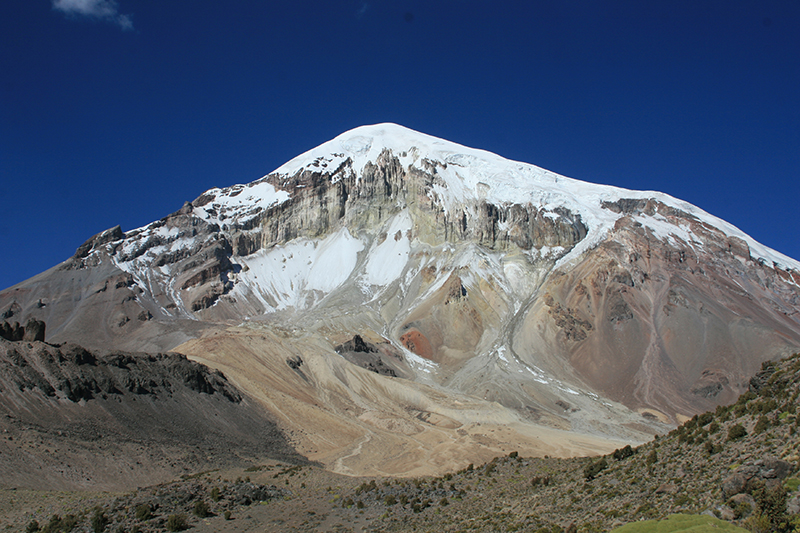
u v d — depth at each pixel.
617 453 51.12
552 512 42.72
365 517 51.66
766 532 28.08
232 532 46.62
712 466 37.47
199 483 58.34
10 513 48.09
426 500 54.25
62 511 48.75
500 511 47.00
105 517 45.97
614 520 36.53
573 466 57.03
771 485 30.97
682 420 143.50
